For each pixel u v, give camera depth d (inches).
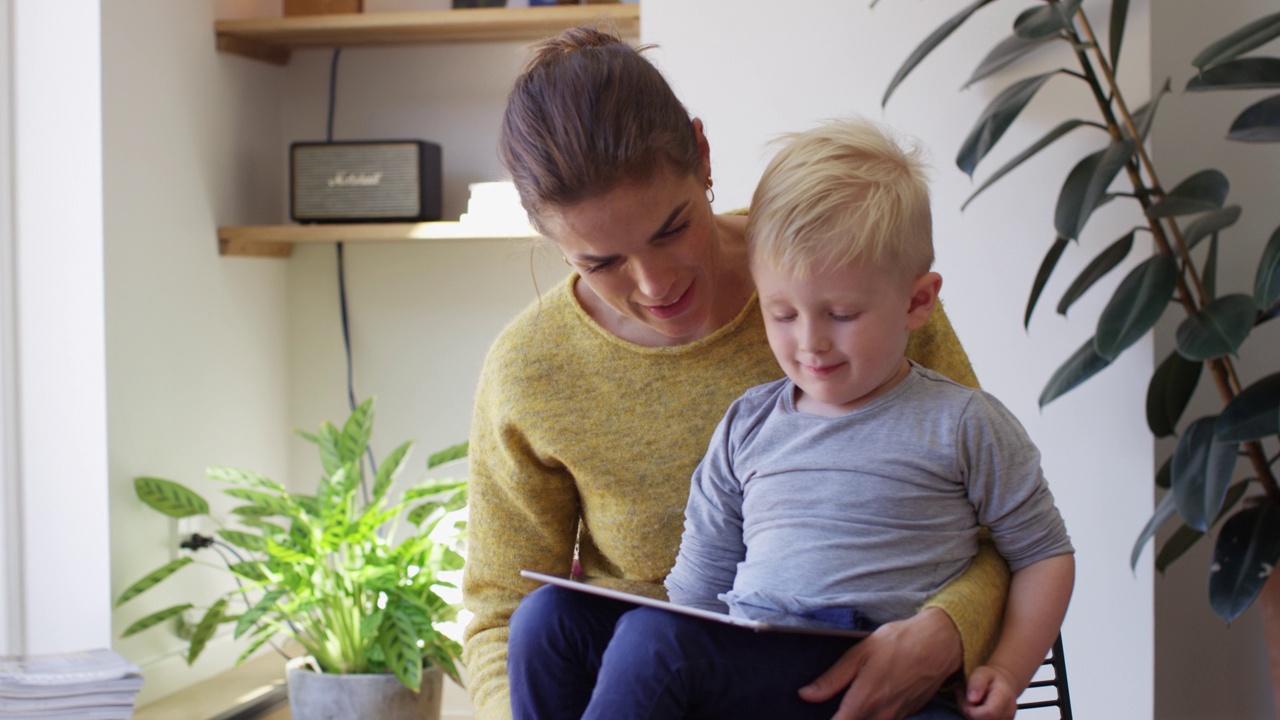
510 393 52.4
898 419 44.0
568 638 43.3
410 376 113.3
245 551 108.6
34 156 93.3
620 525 51.4
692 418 50.9
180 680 100.9
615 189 41.6
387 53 112.8
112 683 82.8
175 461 100.7
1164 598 97.8
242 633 88.4
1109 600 83.1
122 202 94.7
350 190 105.1
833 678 38.6
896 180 44.0
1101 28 81.0
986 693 39.4
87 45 92.3
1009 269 83.4
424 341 113.0
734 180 86.7
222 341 106.7
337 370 115.0
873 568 42.3
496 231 100.1
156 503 94.7
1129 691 83.0
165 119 99.5
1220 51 72.5
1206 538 96.6
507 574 54.3
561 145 41.7
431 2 112.5
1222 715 97.3
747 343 51.2
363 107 113.6
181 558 96.3
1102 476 82.9
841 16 84.7
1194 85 73.9
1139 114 76.9
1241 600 74.0
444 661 92.1
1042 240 82.8
